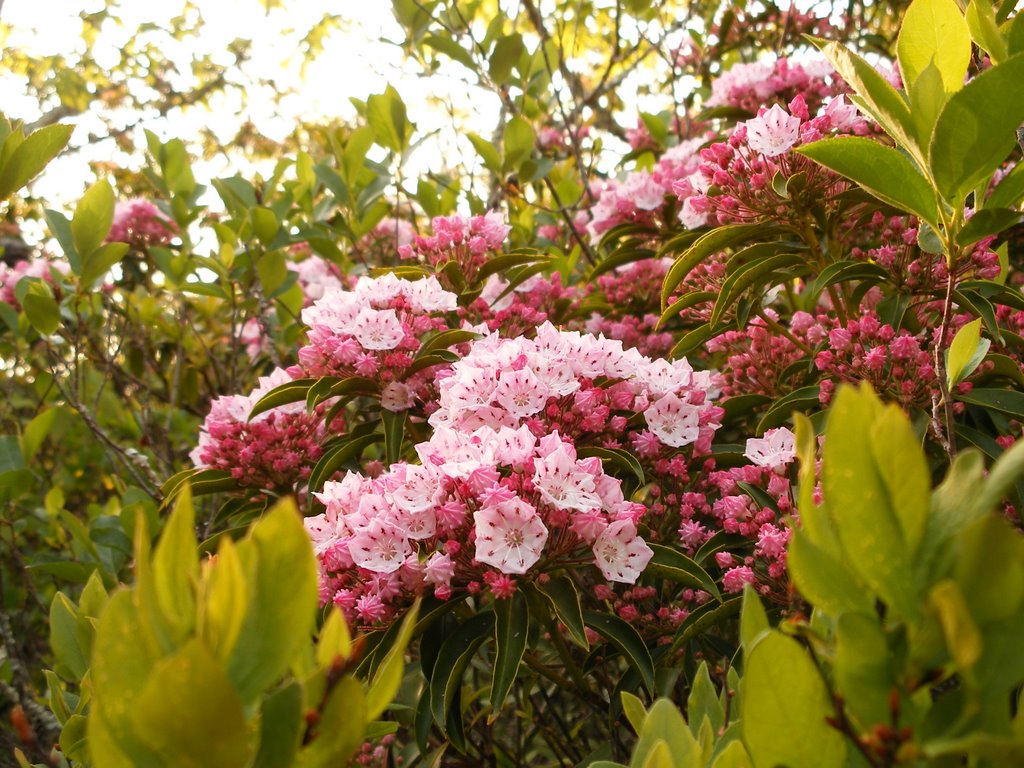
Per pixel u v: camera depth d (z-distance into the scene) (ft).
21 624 13.10
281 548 3.53
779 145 9.55
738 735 4.49
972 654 2.69
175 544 3.46
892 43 16.01
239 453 10.81
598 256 14.57
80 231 11.98
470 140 13.88
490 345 9.87
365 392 10.51
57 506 14.20
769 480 8.93
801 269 10.31
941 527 3.13
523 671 10.09
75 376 12.48
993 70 4.71
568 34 20.59
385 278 10.77
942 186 5.25
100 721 3.33
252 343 16.74
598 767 4.96
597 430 9.12
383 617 7.75
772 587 8.18
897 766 3.13
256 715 3.56
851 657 3.15
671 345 13.08
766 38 17.61
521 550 7.39
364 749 7.54
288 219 16.70
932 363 8.76
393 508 7.73
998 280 9.84
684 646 8.85
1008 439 8.73
